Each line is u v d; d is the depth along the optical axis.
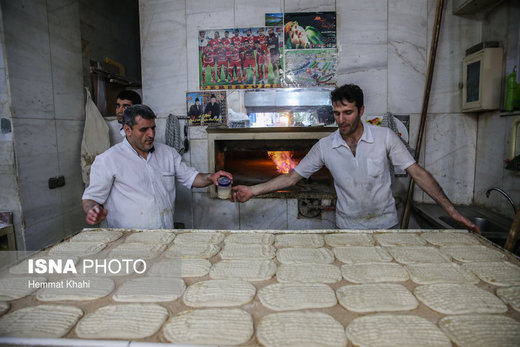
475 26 3.23
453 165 3.39
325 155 2.22
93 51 4.09
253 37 3.39
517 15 2.71
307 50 3.37
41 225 3.13
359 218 2.19
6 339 0.91
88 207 1.91
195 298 1.13
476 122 3.32
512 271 1.30
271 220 3.58
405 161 2.07
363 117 3.38
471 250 1.50
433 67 3.17
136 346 0.87
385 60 3.32
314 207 3.43
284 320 1.01
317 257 1.45
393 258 1.43
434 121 3.36
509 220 2.80
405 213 3.27
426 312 1.05
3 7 2.74
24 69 2.95
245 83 3.45
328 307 1.09
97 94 4.05
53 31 3.33
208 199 3.62
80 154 3.69
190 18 3.45
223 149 3.70
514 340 0.91
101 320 1.02
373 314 1.05
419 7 3.25
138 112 1.94
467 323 0.99
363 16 3.30
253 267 1.36
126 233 1.78
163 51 3.51
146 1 3.48
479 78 2.95
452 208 1.94
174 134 3.49
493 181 3.07
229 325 0.99
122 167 2.03
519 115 2.68
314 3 3.32
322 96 3.33
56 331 0.97
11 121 2.82
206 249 1.54
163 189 2.18
